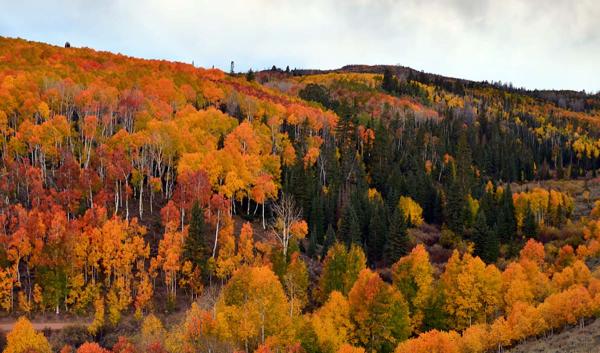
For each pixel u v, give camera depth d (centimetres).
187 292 7675
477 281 6875
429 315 6900
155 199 10050
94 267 7638
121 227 7556
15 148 9450
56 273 6825
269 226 10025
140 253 7431
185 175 9044
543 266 9200
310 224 10469
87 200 8669
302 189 10881
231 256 7781
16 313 6694
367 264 9575
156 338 5669
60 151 9725
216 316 5775
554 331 6475
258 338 5712
